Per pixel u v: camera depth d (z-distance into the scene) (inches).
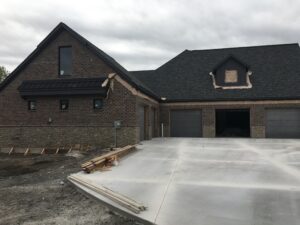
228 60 1010.7
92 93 728.3
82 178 412.8
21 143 781.3
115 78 737.0
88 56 765.3
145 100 826.8
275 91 954.7
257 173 432.8
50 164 582.6
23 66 799.7
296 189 354.0
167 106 1024.2
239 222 270.8
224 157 559.2
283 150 637.9
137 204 303.7
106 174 438.6
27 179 460.1
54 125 763.4
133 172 450.6
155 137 974.4
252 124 954.7
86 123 745.6
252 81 1005.2
